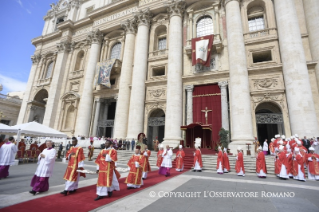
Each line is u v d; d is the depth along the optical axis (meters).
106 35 26.58
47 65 32.03
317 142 11.22
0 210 3.83
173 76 18.44
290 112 14.21
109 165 5.04
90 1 31.77
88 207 4.18
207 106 17.73
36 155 13.17
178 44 19.53
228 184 6.97
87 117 23.28
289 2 16.05
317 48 14.84
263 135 21.31
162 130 24.92
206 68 18.55
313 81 14.64
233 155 13.66
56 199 4.71
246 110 15.01
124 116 20.58
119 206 4.28
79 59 29.16
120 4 25.28
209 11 20.44
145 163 7.83
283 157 8.70
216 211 4.09
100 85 24.00
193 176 8.69
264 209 4.30
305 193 5.89
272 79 15.90
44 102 31.88
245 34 17.89
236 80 15.81
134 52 23.16
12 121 32.41
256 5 19.02
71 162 5.33
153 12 23.08
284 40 15.49
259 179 8.41
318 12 15.32
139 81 20.44
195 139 16.89
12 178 7.41
